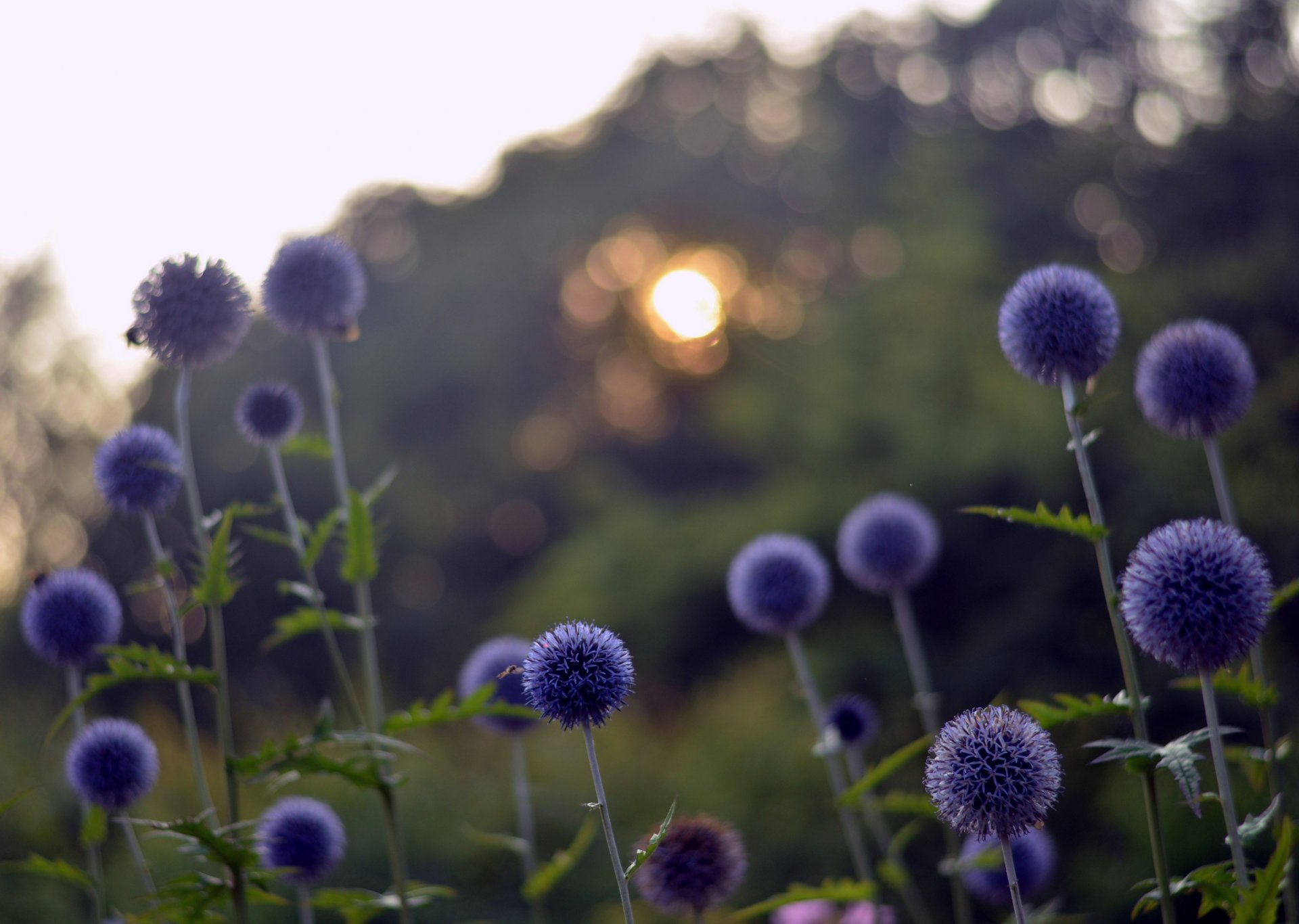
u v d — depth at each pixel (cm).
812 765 1196
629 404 3756
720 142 3875
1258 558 290
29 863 405
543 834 1086
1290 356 1579
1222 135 2116
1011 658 1627
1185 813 924
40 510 2606
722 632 2225
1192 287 1723
